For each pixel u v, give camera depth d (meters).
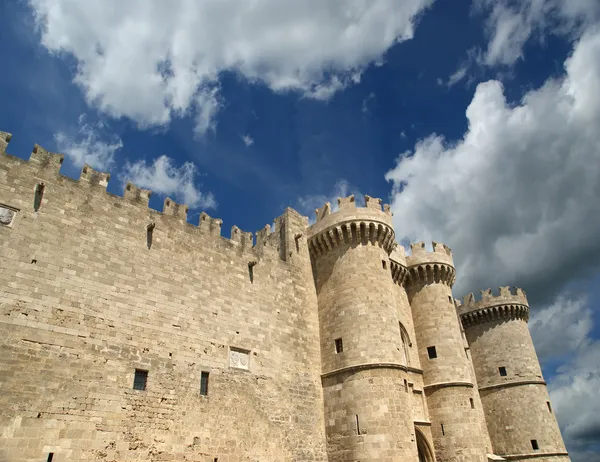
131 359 25.27
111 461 22.66
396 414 31.56
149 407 25.00
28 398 21.19
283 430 30.83
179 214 31.56
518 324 58.47
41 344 22.38
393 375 32.94
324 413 33.91
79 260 25.20
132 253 27.70
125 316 25.91
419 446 38.62
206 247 32.09
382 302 35.72
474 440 38.28
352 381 33.03
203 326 29.39
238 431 28.34
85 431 22.31
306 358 35.00
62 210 25.61
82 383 23.02
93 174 27.88
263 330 32.97
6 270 22.53
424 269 45.56
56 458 21.03
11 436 20.20
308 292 38.19
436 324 43.31
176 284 29.09
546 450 51.44
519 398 54.53
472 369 50.78
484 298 60.06
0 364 20.92
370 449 30.38
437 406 39.91
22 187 24.59
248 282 33.75
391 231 39.38
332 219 39.00
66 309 23.78
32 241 23.88
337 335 35.50
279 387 32.06
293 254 38.84
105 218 27.31
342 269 37.44
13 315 22.02
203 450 26.27
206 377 28.34
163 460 24.50
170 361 26.89
